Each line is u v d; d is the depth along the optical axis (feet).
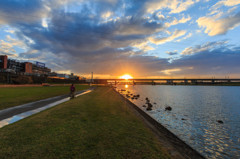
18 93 68.18
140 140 15.90
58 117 23.38
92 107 35.35
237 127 36.70
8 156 10.82
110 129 18.94
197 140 26.94
